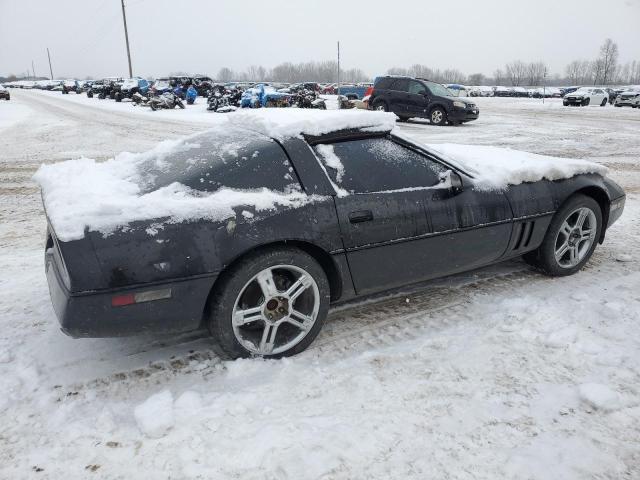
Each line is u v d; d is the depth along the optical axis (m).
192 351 3.04
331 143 3.12
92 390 2.67
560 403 2.54
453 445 2.26
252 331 2.99
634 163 9.70
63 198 2.65
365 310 3.55
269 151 2.92
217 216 2.63
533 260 4.09
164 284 2.53
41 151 11.93
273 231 2.73
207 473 2.11
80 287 2.38
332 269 3.06
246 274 2.71
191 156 3.08
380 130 3.27
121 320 2.51
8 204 6.93
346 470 2.12
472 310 3.52
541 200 3.74
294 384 2.70
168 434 2.33
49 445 2.28
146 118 21.77
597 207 4.07
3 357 2.95
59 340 3.15
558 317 3.36
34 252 4.89
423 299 3.70
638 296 3.70
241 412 2.47
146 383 2.73
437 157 3.44
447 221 3.31
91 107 30.78
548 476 2.09
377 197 3.09
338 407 2.51
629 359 2.89
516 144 12.47
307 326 2.98
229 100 27.03
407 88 18.69
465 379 2.73
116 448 2.26
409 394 2.61
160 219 2.53
